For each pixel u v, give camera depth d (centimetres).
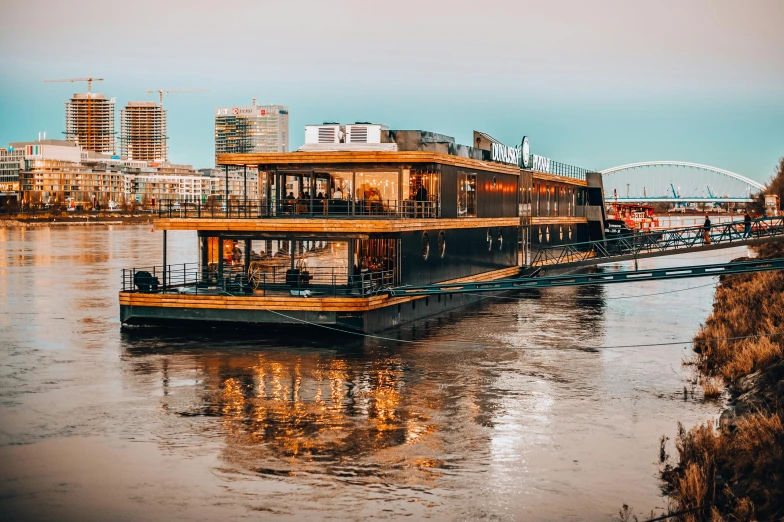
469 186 5722
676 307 5891
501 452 2558
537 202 7738
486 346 4212
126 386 3347
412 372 3606
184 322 4450
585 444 2633
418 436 2706
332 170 4897
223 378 3462
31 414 2961
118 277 7862
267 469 2409
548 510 2136
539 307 5834
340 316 4203
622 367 3734
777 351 3297
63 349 4088
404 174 4875
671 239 6688
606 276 4256
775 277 5566
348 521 2072
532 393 3259
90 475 2375
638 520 2066
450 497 2212
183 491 2256
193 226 4591
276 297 4256
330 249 4494
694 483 2148
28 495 2239
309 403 3094
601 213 9625
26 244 13600
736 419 2680
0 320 5072
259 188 4972
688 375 3562
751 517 1970
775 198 12475
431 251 5109
